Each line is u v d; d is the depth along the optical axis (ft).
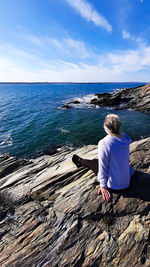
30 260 7.40
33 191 13.46
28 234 8.96
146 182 9.61
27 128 55.16
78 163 13.02
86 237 8.01
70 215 9.44
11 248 8.27
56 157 23.40
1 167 24.34
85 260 6.96
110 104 106.42
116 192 8.16
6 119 68.08
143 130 50.49
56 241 8.13
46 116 74.02
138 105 92.99
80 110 89.71
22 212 11.03
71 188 11.70
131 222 8.11
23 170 21.62
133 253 6.84
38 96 173.68
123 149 6.84
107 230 8.14
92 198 9.88
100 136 46.50
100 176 7.67
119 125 6.70
